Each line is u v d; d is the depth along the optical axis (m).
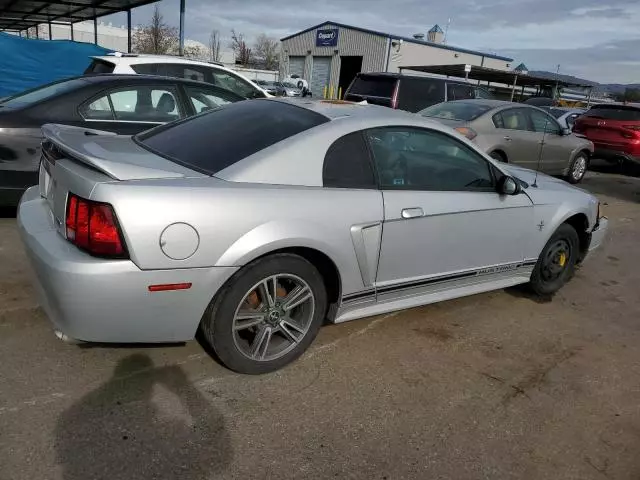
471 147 3.82
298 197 2.91
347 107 3.58
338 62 37.38
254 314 2.93
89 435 2.46
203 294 2.68
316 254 3.07
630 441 2.80
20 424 2.48
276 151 2.98
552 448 2.69
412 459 2.51
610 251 6.46
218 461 2.38
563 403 3.09
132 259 2.47
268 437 2.57
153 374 2.97
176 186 2.61
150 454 2.38
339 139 3.17
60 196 2.74
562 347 3.79
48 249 2.58
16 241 4.70
